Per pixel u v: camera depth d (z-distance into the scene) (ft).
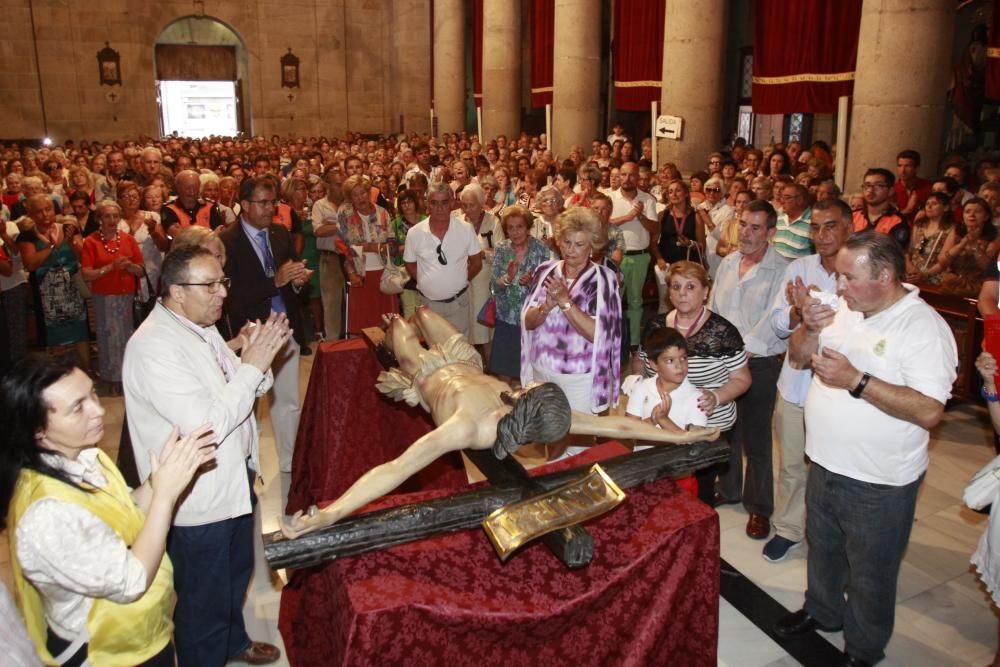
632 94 41.81
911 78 22.25
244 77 76.64
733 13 48.60
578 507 5.64
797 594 11.00
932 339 8.00
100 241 17.89
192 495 8.05
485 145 54.29
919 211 19.77
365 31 77.87
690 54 31.58
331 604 5.96
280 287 12.88
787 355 11.34
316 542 5.34
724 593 10.99
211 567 8.34
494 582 5.86
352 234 19.74
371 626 5.30
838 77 27.68
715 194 23.84
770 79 30.09
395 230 20.27
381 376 7.39
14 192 28.37
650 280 22.72
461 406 6.30
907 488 8.63
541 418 5.71
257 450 9.32
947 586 11.23
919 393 7.93
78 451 6.15
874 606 9.03
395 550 5.92
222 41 75.87
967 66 33.76
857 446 8.61
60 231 19.04
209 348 8.20
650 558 6.29
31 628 6.09
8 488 5.83
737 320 12.25
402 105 77.05
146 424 7.86
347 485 12.17
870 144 23.20
